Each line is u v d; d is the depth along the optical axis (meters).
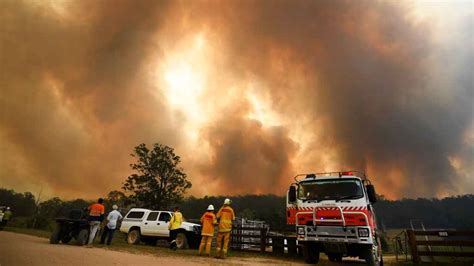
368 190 9.72
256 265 9.06
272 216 45.53
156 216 16.53
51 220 34.16
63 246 11.18
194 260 9.30
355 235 8.78
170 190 44.78
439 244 10.74
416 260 10.84
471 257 10.24
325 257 14.98
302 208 10.02
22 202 79.69
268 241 15.39
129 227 16.92
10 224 33.09
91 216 12.83
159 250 12.13
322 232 9.31
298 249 12.95
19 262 6.28
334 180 10.05
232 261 9.84
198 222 17.66
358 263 11.88
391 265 11.77
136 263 7.49
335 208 9.34
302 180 10.68
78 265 6.46
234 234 15.57
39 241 13.23
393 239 14.98
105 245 12.80
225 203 10.99
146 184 43.62
